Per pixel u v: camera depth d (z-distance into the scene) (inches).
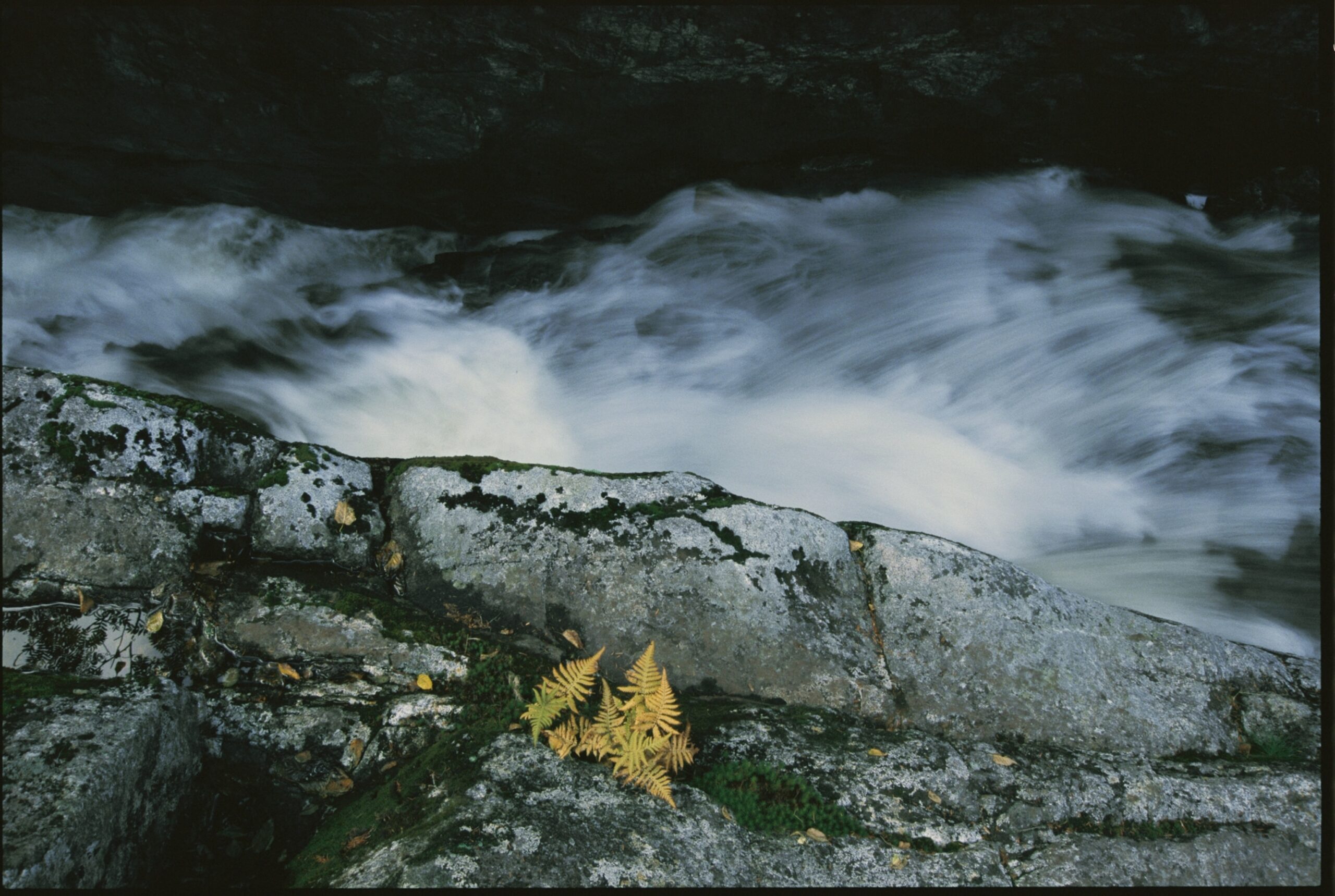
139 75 306.5
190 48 295.3
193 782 136.7
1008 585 173.2
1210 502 276.1
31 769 111.2
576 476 178.2
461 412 350.6
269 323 393.4
